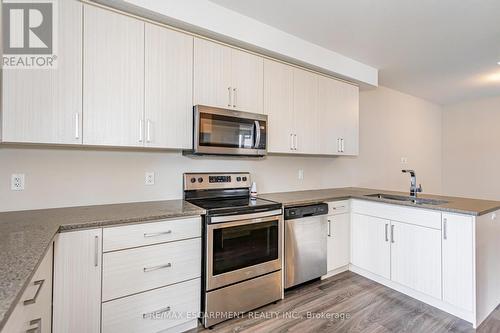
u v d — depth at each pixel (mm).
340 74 3051
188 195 2445
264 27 2402
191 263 1911
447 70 3539
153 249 1754
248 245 2162
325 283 2703
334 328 1971
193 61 2141
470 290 1998
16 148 1831
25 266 933
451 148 5492
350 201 2979
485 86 4281
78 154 2041
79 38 1700
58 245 1462
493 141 4934
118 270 1635
